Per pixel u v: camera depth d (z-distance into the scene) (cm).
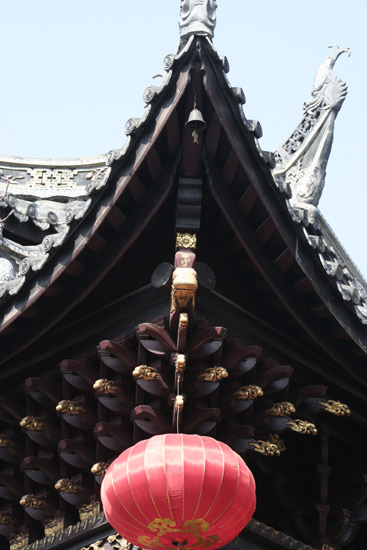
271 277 1425
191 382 1401
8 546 1652
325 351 1505
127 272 1464
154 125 1318
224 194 1372
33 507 1543
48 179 1944
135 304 1455
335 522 1616
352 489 1631
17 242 1884
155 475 1250
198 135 1324
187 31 1302
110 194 1355
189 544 1312
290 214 1368
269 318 1509
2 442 1558
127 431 1455
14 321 1442
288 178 1873
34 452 1563
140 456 1272
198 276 1404
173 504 1251
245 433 1441
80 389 1478
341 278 1429
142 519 1277
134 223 1378
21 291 1430
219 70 1304
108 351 1420
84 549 1468
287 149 1916
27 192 1922
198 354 1388
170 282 1397
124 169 1345
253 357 1432
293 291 1449
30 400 1548
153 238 1443
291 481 1614
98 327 1489
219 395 1451
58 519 1534
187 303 1324
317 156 1859
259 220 1389
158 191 1365
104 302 1478
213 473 1255
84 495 1498
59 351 1528
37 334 1457
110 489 1284
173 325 1366
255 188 1343
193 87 1299
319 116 1895
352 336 1477
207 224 1444
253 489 1298
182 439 1286
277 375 1473
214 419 1406
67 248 1390
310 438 1652
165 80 1300
